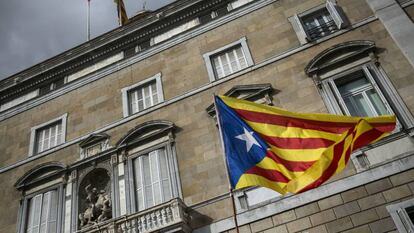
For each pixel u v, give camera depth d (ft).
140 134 65.92
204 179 57.67
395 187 47.39
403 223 44.55
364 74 58.18
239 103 46.83
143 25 78.89
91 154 68.18
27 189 68.90
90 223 60.75
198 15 77.25
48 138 75.31
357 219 46.93
